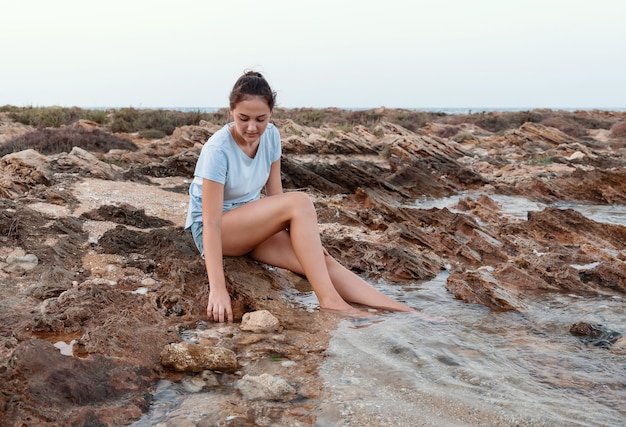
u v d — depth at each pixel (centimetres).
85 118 2706
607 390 289
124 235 525
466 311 423
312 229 418
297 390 281
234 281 428
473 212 899
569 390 288
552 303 451
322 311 407
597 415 260
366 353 328
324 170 1148
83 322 354
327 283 413
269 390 274
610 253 634
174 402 268
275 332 361
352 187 1134
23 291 405
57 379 259
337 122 3469
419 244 647
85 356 306
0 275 432
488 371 308
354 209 920
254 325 365
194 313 392
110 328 332
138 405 261
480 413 259
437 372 304
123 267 466
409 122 3531
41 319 344
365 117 3809
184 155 1053
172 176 1012
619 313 425
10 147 1430
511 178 1439
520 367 317
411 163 1512
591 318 410
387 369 305
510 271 515
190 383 288
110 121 2716
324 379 294
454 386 288
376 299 422
